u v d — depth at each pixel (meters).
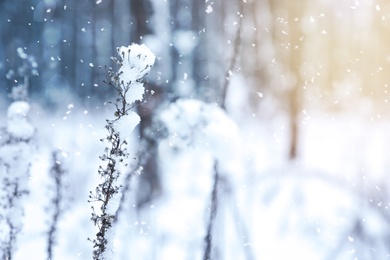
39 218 3.80
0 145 2.94
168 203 5.68
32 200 3.48
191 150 3.37
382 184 5.55
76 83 21.19
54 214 3.15
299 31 9.95
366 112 6.58
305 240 5.31
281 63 10.41
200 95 4.09
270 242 5.12
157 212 5.33
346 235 5.30
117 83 1.95
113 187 2.06
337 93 6.23
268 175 7.22
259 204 6.10
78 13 22.50
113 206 2.06
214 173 3.37
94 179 5.91
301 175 7.52
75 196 5.07
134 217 4.75
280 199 6.46
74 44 22.30
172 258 4.04
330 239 5.27
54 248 3.80
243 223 4.82
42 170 3.14
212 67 12.22
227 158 3.37
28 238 3.71
